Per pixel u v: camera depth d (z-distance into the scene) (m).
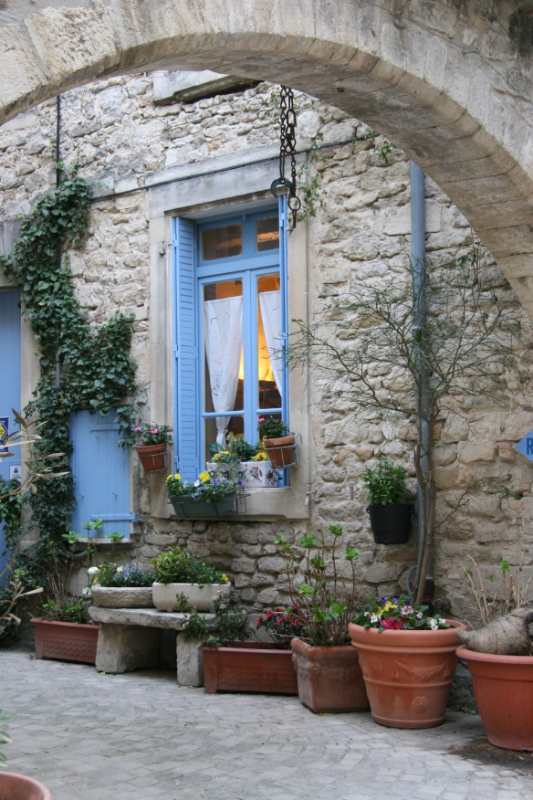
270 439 6.10
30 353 7.75
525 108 4.68
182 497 6.46
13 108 2.97
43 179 7.77
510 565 5.30
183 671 6.02
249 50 3.64
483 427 5.45
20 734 4.79
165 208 7.06
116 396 7.19
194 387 7.05
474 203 4.85
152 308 7.08
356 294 6.04
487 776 4.00
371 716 5.12
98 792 3.85
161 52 3.36
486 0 4.49
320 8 3.74
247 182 6.62
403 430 5.79
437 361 5.28
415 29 4.12
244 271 6.88
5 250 7.95
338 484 6.05
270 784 3.95
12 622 7.29
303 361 5.82
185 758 4.34
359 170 6.10
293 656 5.50
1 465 7.73
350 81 4.09
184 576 6.21
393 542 5.59
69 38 3.07
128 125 7.32
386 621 4.88
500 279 5.42
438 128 4.42
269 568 6.34
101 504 7.25
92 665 6.77
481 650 4.42
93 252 7.46
